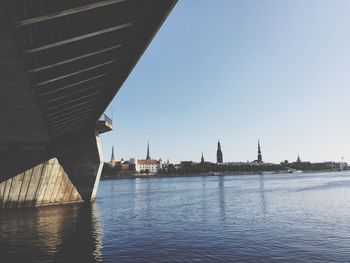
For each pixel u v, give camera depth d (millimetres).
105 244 25812
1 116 28641
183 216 43781
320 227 33094
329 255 22062
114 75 26688
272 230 31938
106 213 45719
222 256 22250
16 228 32500
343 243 25578
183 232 31594
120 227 34344
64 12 13984
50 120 34312
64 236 28922
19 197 48094
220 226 35062
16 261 20594
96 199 76000
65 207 50281
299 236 28656
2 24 13031
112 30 17438
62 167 53281
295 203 58500
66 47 18828
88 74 24812
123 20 17188
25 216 40875
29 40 16547
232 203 60812
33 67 18062
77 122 47062
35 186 49188
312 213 44406
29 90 21250
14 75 18375
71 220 38094
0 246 24719
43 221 37000
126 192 107062
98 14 16703
